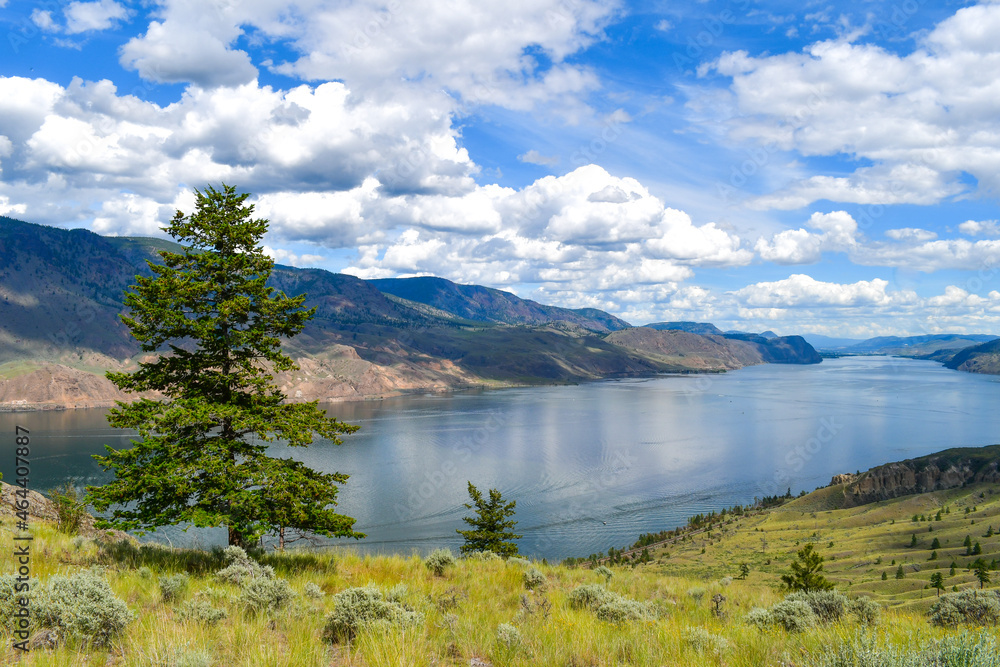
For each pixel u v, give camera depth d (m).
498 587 15.05
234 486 15.13
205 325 15.87
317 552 17.78
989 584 89.25
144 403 15.48
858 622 10.80
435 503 147.38
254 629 8.12
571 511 151.00
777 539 136.38
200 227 16.66
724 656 8.20
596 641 8.53
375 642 7.58
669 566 111.56
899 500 169.25
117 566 12.24
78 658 6.50
